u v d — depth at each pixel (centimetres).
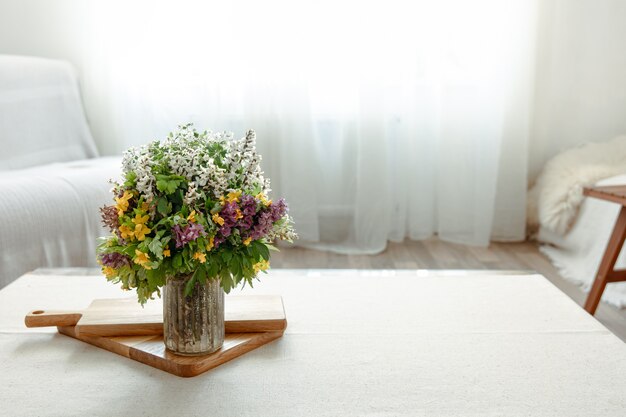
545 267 244
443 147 277
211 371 81
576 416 70
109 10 269
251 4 264
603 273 176
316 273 124
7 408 71
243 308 96
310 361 84
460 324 97
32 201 175
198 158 83
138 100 275
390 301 108
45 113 245
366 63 264
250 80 268
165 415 70
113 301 101
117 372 81
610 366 82
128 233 78
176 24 270
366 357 85
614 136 287
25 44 283
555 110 289
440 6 266
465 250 271
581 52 284
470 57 269
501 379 79
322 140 282
